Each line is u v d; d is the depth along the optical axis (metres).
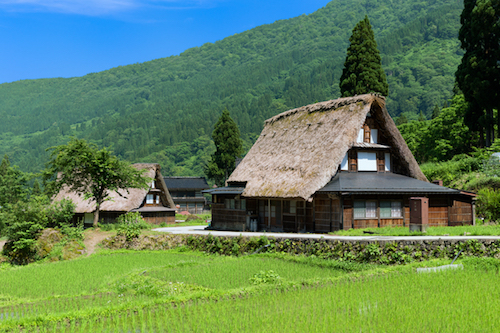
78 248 27.12
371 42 45.16
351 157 28.33
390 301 12.20
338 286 14.23
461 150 49.25
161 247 27.41
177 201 72.19
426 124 62.09
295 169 27.55
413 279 14.64
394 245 18.41
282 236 22.45
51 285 17.06
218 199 34.62
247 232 28.69
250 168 32.91
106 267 20.89
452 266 16.25
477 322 10.29
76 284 17.16
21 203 28.08
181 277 17.20
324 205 25.89
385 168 29.59
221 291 13.96
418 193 25.98
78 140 32.81
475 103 41.34
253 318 11.20
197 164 161.62
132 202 42.56
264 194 27.73
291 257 20.56
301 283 14.95
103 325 11.10
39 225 27.19
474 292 12.81
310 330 10.08
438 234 20.50
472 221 27.33
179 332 10.25
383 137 29.69
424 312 11.12
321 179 25.31
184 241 26.81
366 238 19.72
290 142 31.19
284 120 34.81
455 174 37.12
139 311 12.00
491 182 30.98
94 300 13.86
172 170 154.88
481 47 40.75
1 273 20.05
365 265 18.05
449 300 12.10
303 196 24.62
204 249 25.28
